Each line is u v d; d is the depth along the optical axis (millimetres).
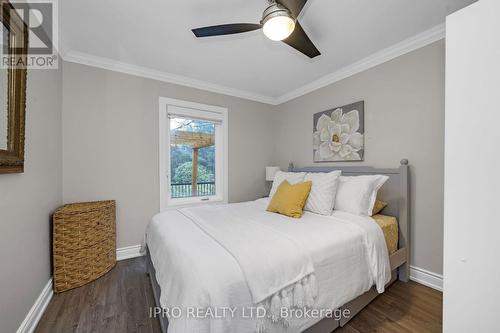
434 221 2027
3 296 1234
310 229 1617
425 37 2029
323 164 3062
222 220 1888
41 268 1747
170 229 1663
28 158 1549
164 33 2041
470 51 978
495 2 910
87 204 2301
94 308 1731
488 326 940
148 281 2137
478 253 963
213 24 1902
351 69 2658
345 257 1471
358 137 2607
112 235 2398
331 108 2959
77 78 2398
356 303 1588
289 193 2168
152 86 2842
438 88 1994
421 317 1611
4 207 1254
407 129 2203
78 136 2402
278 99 3836
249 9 1733
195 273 1043
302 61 2564
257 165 3766
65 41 2148
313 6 1682
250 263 1122
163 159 2908
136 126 2736
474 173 971
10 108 1271
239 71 2840
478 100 956
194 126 3264
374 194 2117
